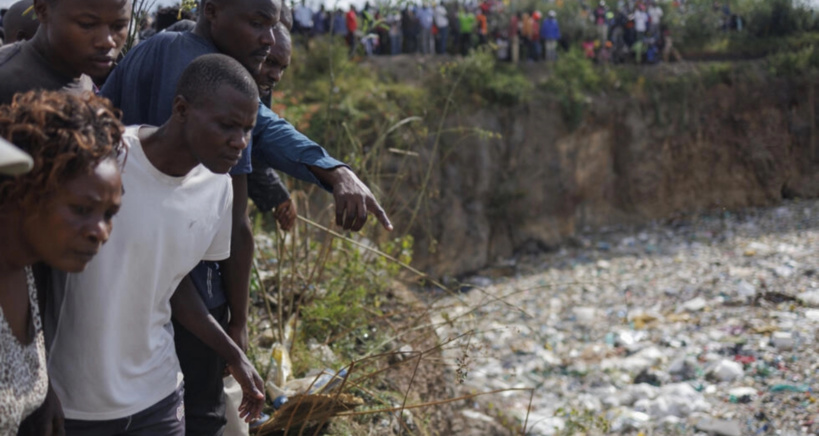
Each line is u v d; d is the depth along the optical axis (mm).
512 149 20250
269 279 5812
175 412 2465
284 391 4336
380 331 5688
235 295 2982
